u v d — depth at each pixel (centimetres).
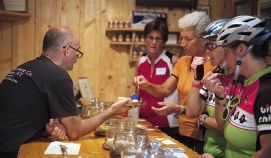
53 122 198
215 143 197
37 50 388
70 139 201
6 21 377
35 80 198
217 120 176
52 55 214
